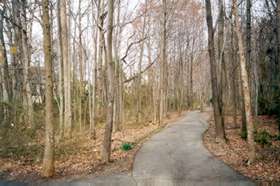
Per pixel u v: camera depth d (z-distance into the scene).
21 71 17.89
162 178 7.14
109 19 8.99
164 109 28.31
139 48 25.42
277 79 21.50
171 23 25.53
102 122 22.52
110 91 9.10
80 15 25.19
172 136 15.10
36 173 7.90
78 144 12.85
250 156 8.27
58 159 9.69
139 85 28.50
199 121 24.28
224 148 11.05
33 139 13.05
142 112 29.16
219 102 13.40
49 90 7.59
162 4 22.02
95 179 7.22
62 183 6.93
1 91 19.20
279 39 13.77
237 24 8.59
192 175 7.33
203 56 45.34
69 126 15.65
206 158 9.39
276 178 6.68
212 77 13.56
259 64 25.05
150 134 16.12
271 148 10.27
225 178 6.94
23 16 14.98
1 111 15.02
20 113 15.88
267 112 22.66
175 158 9.52
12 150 10.59
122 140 13.88
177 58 38.09
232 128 17.78
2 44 16.86
